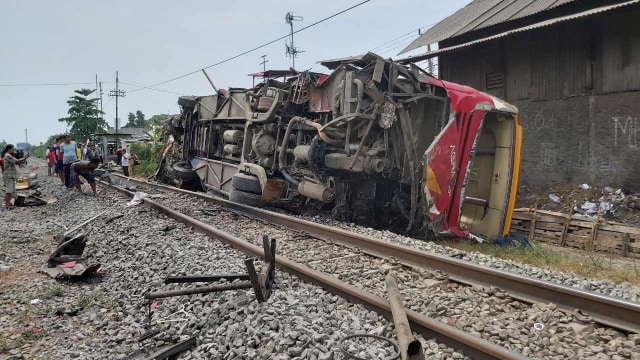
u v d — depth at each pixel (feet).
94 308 18.90
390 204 36.32
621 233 34.01
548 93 54.13
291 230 30.14
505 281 17.97
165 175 64.28
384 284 19.01
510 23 57.11
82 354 14.88
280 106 38.17
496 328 14.39
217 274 19.47
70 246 25.82
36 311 18.80
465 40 63.57
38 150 291.58
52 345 15.94
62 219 39.73
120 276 22.53
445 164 30.66
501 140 33.94
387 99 31.65
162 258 23.79
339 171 35.83
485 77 61.87
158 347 14.48
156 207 37.76
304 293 17.52
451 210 31.53
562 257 27.53
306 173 36.58
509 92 58.70
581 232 36.63
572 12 51.08
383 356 12.42
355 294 16.51
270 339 13.50
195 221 30.30
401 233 35.65
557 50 52.95
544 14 53.78
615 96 47.98
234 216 35.53
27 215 43.93
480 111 31.68
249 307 15.79
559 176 53.57
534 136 55.98
